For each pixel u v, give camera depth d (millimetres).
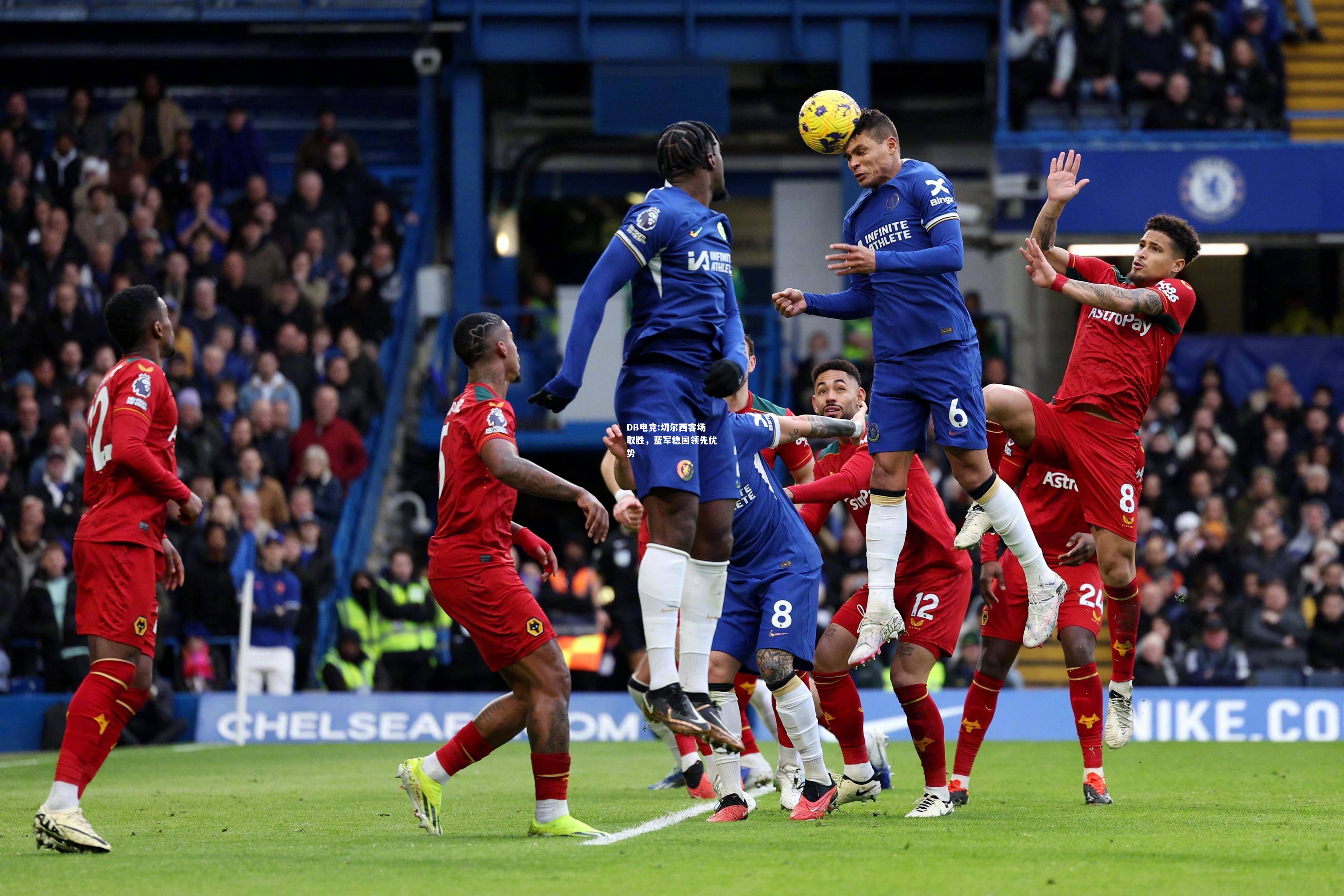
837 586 35031
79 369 39844
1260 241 41938
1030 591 15531
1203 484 38969
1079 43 43938
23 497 36375
